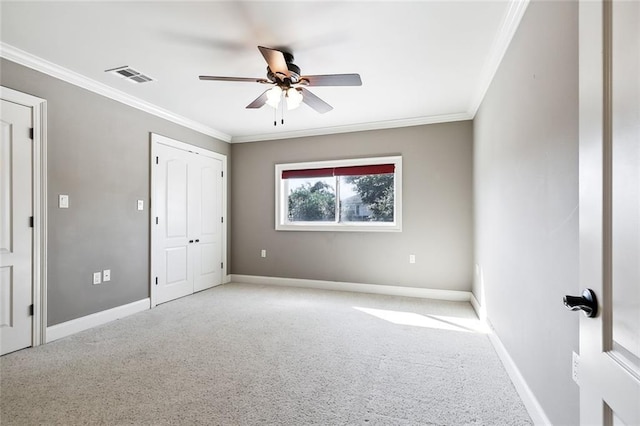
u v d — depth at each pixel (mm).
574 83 1272
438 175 4109
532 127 1747
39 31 2217
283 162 4910
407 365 2273
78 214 2934
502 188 2396
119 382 2033
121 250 3355
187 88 3201
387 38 2301
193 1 1906
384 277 4359
